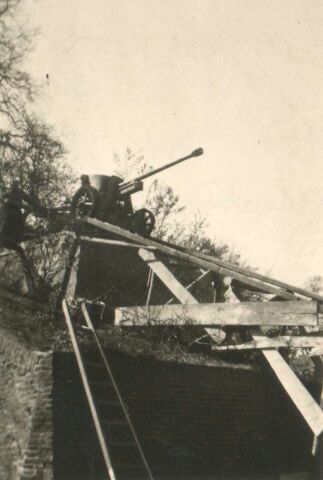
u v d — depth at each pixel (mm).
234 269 11711
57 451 7520
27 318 9516
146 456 8297
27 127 14906
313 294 10750
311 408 8820
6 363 8617
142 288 13477
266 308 9320
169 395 9172
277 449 10250
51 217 11141
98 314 10680
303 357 13031
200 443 9109
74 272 12305
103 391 8469
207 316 9891
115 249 13062
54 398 7848
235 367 10406
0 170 13188
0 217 11008
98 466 7777
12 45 17078
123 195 13344
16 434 8023
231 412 9945
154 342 10336
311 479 8953
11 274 11906
